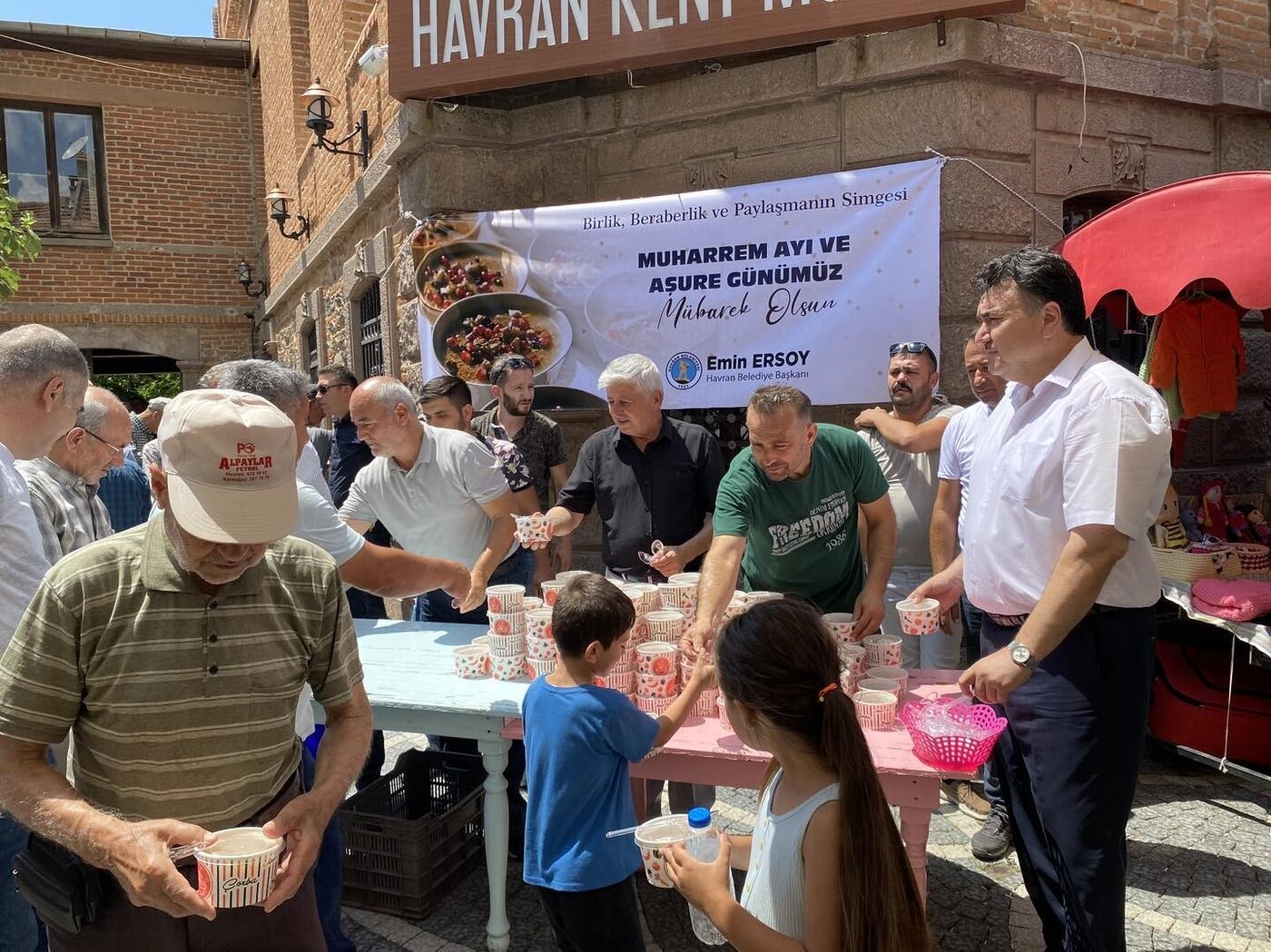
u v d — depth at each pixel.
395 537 3.86
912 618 2.82
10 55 11.89
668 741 2.60
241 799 1.79
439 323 5.86
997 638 2.56
